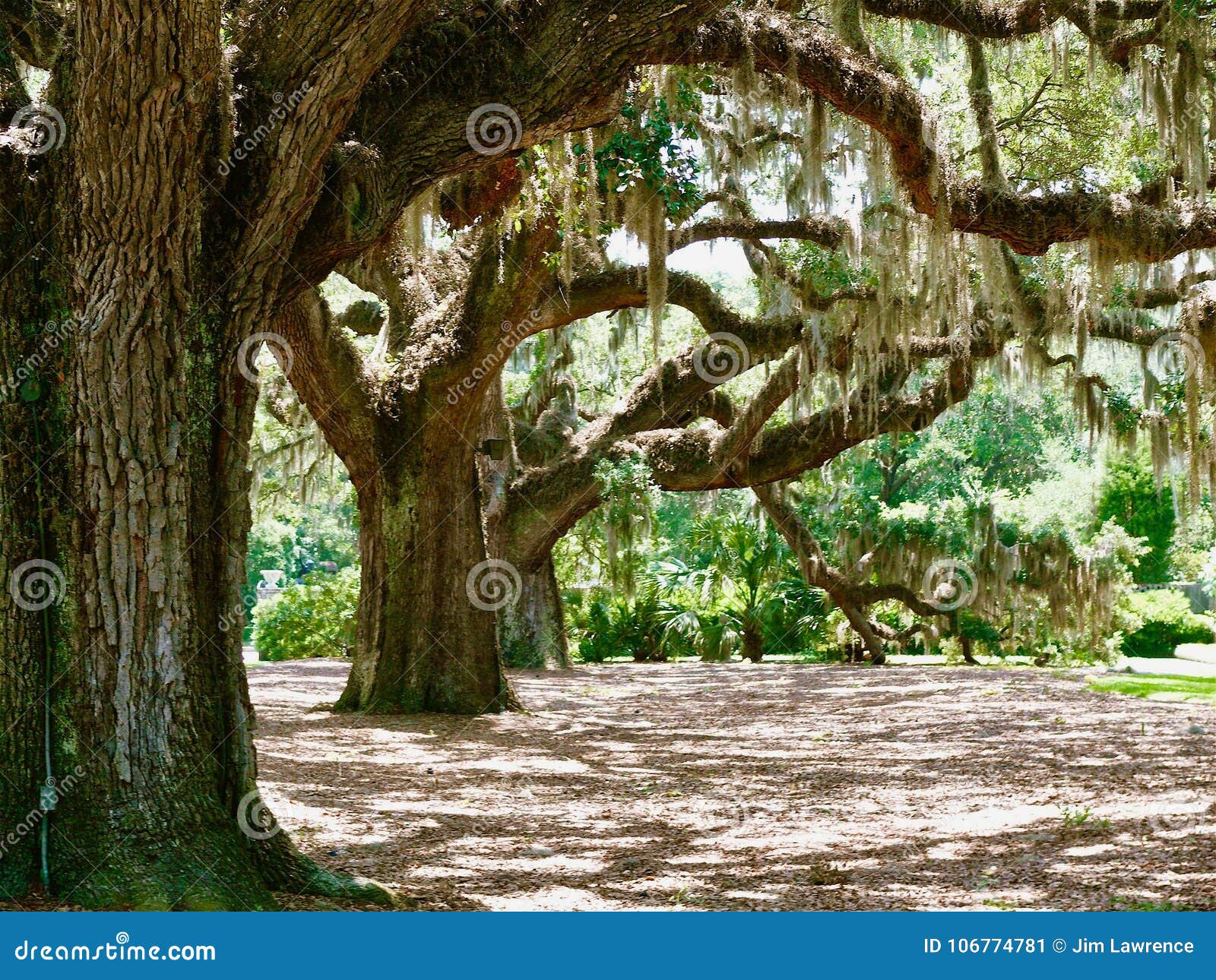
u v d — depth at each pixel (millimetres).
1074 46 13531
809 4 11062
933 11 10750
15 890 5238
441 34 5957
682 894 6160
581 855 7141
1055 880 6320
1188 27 10672
